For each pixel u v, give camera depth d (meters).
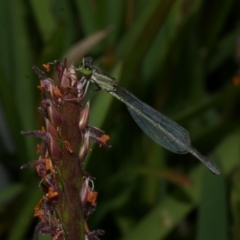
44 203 0.25
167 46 0.36
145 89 0.37
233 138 0.34
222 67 0.42
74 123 0.25
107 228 0.38
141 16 0.33
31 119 0.35
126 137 0.37
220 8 0.38
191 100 0.38
